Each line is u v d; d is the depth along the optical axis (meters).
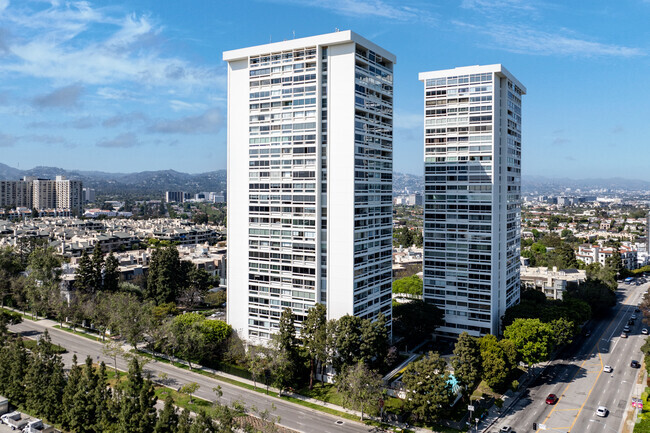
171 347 129.12
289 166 124.94
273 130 127.50
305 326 112.50
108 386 110.81
